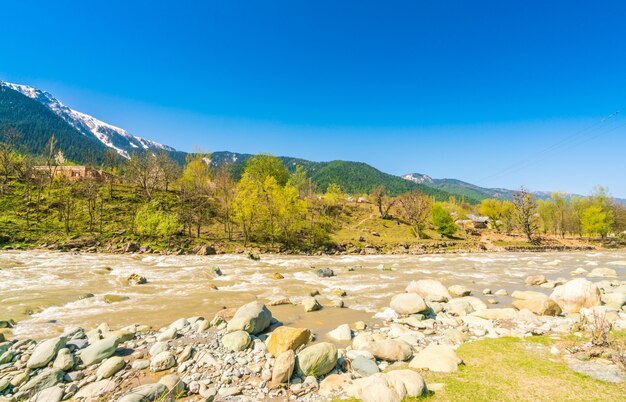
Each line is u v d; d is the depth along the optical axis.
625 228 93.00
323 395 8.41
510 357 10.30
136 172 72.38
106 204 58.69
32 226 45.06
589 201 94.00
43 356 9.87
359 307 19.16
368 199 122.56
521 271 36.44
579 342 11.32
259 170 88.94
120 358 10.01
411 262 44.91
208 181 81.94
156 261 36.44
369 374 9.59
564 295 17.52
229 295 21.36
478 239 85.06
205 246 45.97
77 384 8.92
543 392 7.91
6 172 58.44
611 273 32.53
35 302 17.72
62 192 57.25
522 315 15.56
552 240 82.75
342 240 65.31
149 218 48.28
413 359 10.26
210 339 12.30
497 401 7.55
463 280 29.62
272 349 10.91
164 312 17.00
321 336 13.81
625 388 7.94
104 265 31.50
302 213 62.62
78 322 15.05
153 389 8.02
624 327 12.76
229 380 9.16
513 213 97.38
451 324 15.29
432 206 94.75
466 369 9.45
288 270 34.00
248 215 52.78
